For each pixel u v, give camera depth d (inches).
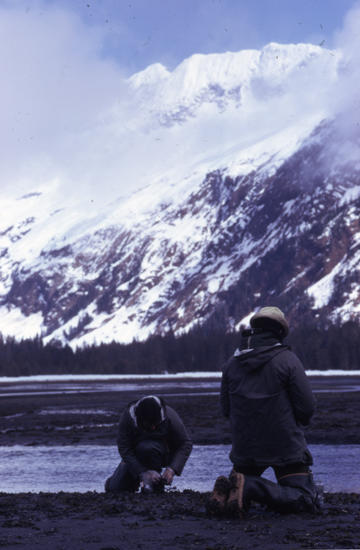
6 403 2305.6
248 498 299.9
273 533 263.3
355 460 721.0
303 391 302.4
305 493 307.6
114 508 324.2
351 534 256.5
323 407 1643.7
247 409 305.0
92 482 588.1
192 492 400.8
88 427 1220.5
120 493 390.9
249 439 305.6
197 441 991.0
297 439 305.7
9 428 1284.4
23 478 617.3
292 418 305.4
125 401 2222.0
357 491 486.3
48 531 276.4
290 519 292.4
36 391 3521.2
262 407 302.7
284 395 304.2
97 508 333.7
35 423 1391.5
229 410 323.0
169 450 400.5
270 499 299.9
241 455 308.7
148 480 380.8
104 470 675.4
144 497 370.9
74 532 275.0
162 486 390.3
